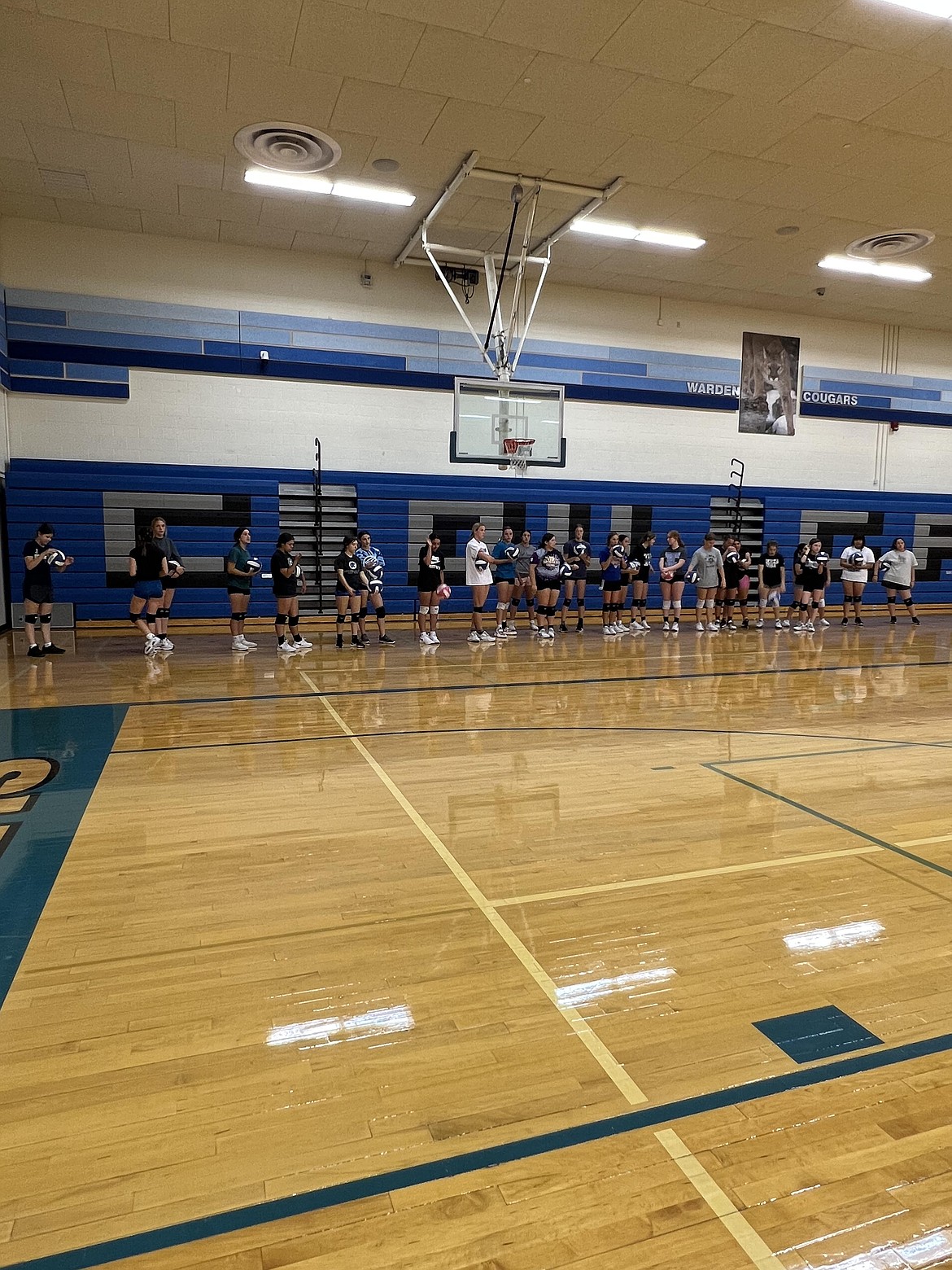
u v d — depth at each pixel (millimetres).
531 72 6164
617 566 10617
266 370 10172
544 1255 1381
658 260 10359
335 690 6469
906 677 7402
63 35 5711
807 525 13070
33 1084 1815
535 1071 1872
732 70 6125
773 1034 2029
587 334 11641
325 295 10352
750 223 9156
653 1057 1931
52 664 7609
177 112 6762
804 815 3662
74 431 9609
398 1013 2107
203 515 10062
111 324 9578
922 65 6039
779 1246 1404
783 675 7414
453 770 4324
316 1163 1587
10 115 6805
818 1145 1644
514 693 6457
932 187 8195
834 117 6820
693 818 3607
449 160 7637
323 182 8133
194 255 9812
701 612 11109
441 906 2727
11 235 9148
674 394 12164
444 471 11156
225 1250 1384
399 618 11016
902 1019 2102
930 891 2875
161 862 3076
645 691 6578
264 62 6039
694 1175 1561
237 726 5246
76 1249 1388
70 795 3850
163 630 9180
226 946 2451
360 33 5672
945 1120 1724
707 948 2455
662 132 7082
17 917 2631
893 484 13727
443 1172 1561
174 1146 1629
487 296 11078
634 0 5312
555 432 11523
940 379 13852
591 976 2291
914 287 11398
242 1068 1881
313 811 3662
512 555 9945
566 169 7820
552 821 3553
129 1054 1929
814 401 13047
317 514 10469
